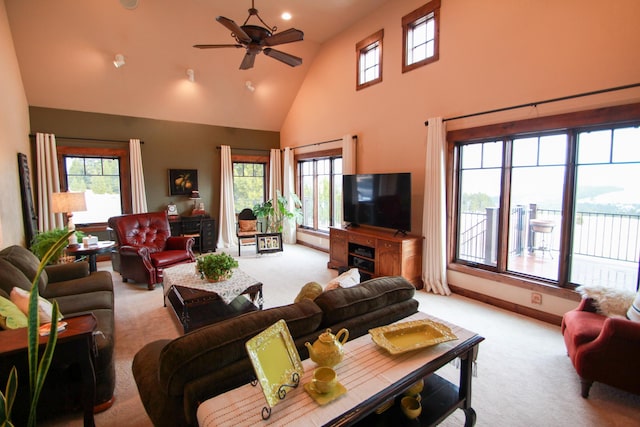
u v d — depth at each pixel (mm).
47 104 5648
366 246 4855
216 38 5598
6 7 4289
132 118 6438
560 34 3123
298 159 7523
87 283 3361
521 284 3582
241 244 7535
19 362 1747
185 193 7043
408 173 4375
